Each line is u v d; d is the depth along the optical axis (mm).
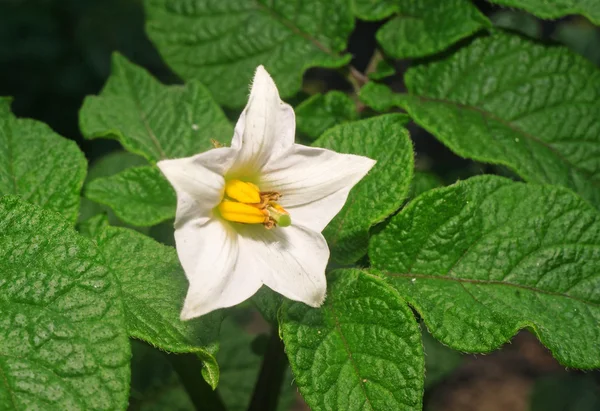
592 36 296
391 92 165
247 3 174
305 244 114
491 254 129
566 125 158
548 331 122
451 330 121
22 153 130
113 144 340
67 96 362
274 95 112
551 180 153
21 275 104
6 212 108
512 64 162
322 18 170
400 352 112
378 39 165
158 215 140
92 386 97
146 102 158
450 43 156
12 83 358
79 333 100
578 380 278
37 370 97
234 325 230
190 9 175
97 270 105
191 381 152
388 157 128
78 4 367
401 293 125
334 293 119
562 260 128
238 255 109
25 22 362
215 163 108
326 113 162
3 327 100
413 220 128
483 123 158
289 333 115
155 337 108
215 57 173
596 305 126
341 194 115
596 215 131
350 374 112
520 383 329
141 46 366
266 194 115
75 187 129
